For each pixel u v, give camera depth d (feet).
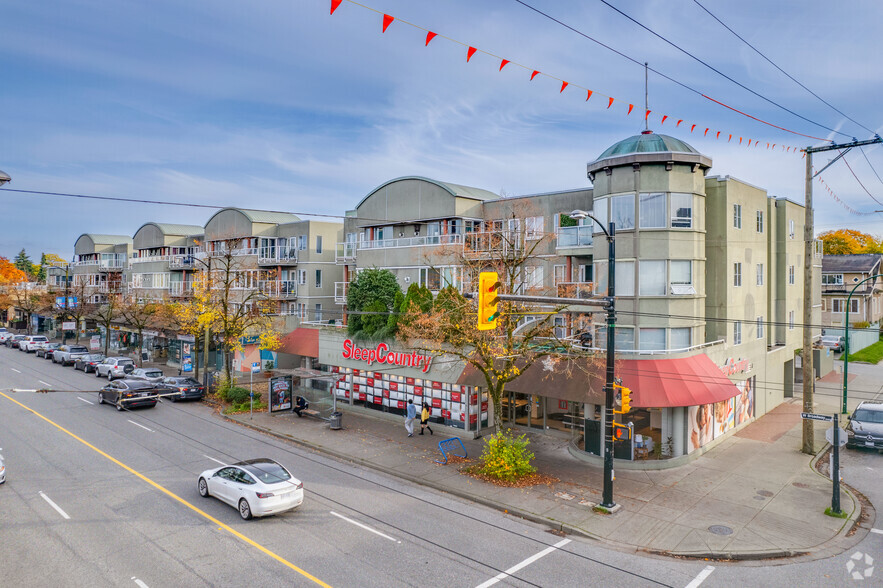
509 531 50.31
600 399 67.82
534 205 100.07
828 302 189.78
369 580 40.27
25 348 185.37
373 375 99.96
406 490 61.05
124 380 106.52
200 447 76.38
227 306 117.80
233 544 46.01
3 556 43.32
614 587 40.14
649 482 63.82
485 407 87.61
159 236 197.98
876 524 52.95
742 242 87.51
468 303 68.49
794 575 42.73
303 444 79.61
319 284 145.48
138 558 43.29
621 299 75.77
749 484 63.26
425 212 110.63
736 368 85.46
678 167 74.54
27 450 72.38
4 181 41.63
